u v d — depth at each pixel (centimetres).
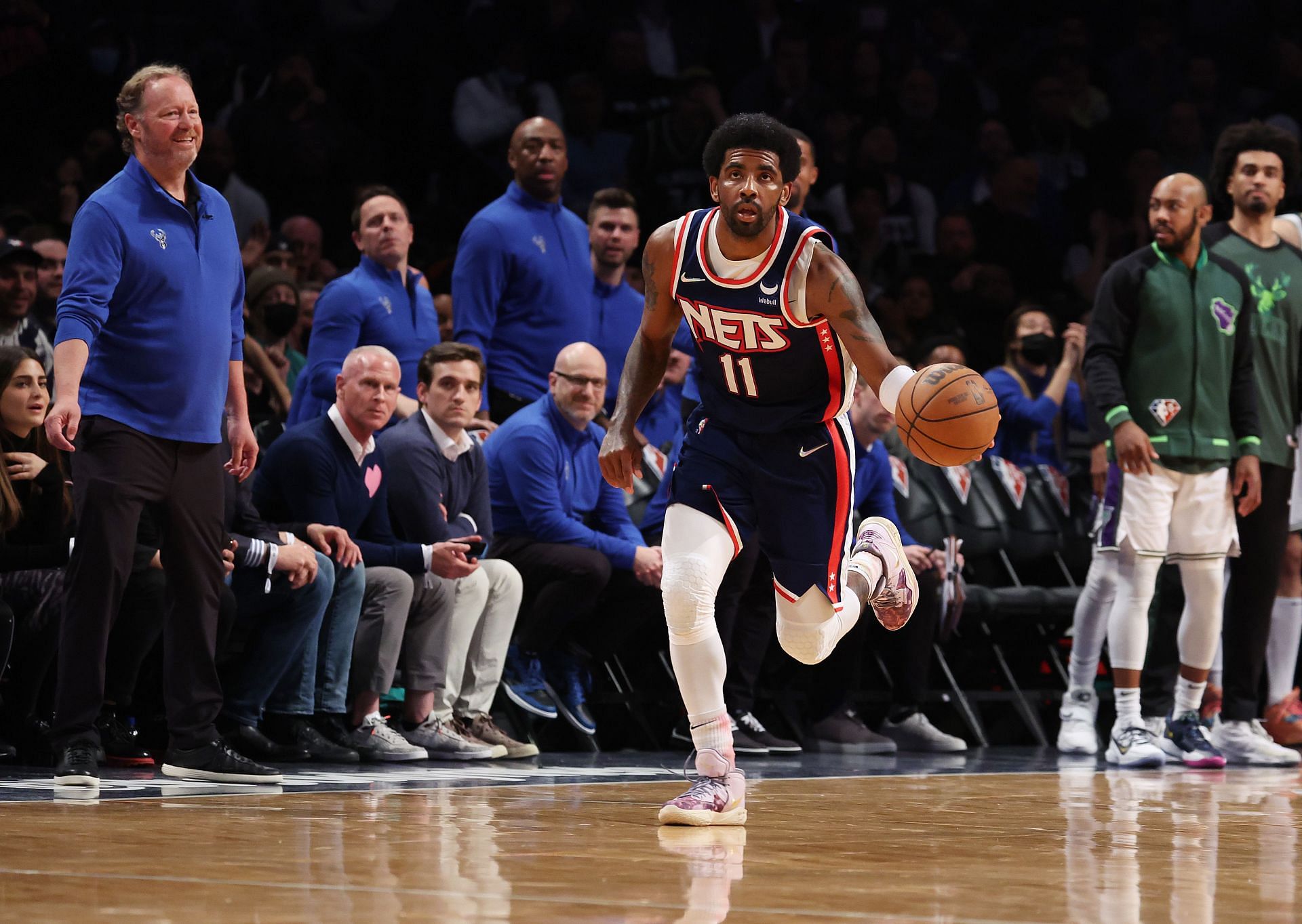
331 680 1273
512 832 752
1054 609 1708
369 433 1319
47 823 760
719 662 819
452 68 2425
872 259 2395
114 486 986
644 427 1675
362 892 557
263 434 1440
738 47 2700
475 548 1325
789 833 777
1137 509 1397
